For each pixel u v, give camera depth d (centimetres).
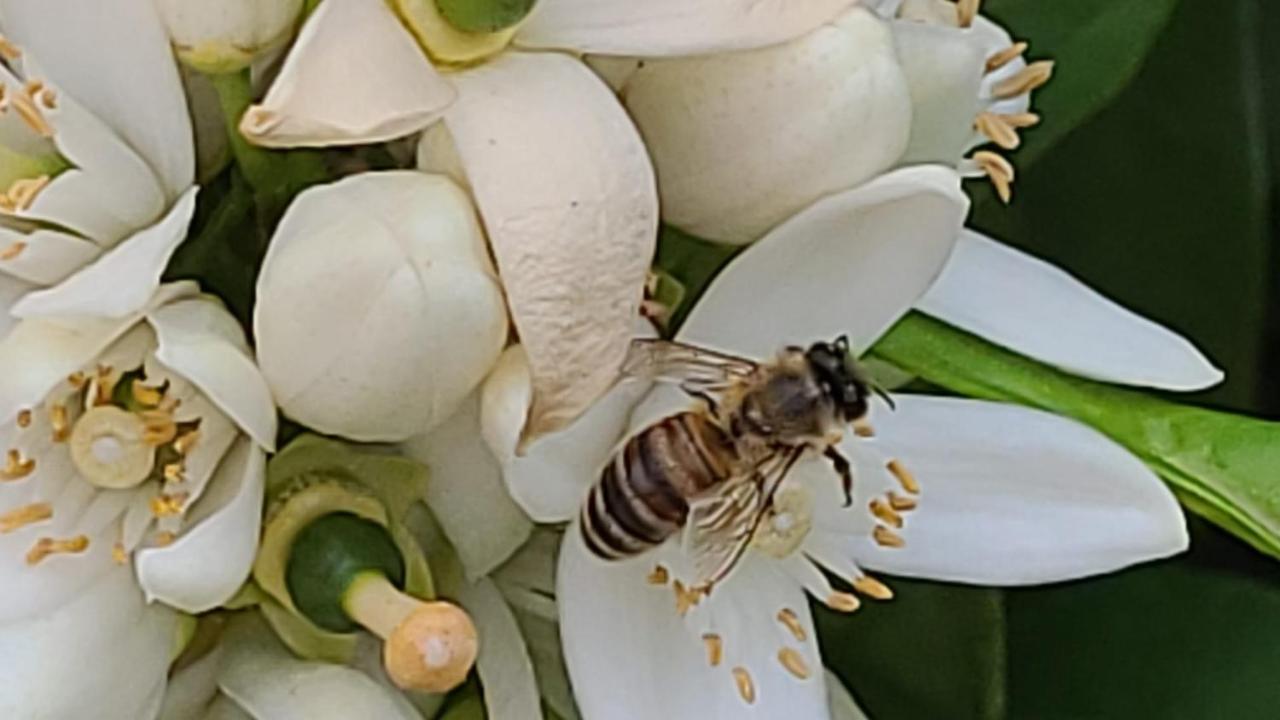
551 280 6
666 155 6
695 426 6
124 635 6
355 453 6
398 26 6
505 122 6
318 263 6
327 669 6
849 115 6
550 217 6
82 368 6
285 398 6
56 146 6
